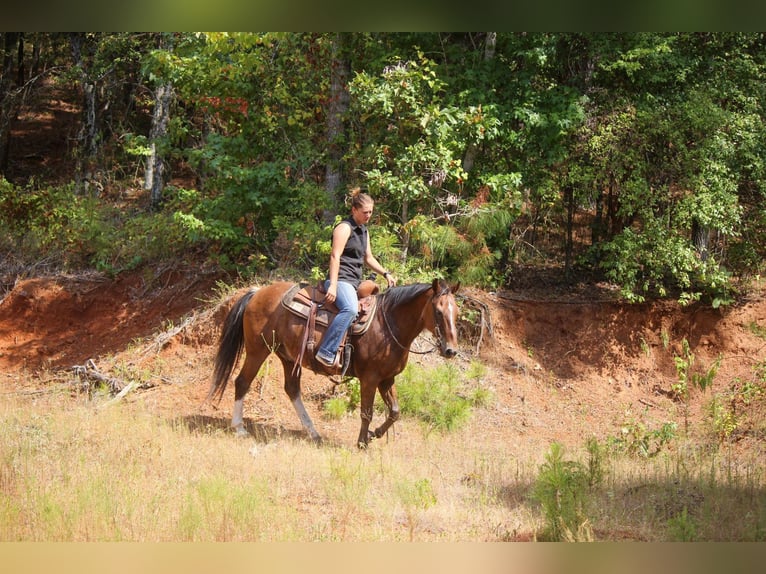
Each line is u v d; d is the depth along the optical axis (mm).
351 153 13188
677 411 12562
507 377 12523
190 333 12211
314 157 13711
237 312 9531
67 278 14281
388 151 12617
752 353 13539
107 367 11961
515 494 7785
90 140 20484
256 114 13562
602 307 13836
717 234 14219
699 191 12992
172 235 14227
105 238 14977
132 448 8234
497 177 12711
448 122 12438
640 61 13617
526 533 6559
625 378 13281
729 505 7180
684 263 12984
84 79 19594
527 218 15031
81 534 6148
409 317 8680
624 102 13594
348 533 6453
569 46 13867
